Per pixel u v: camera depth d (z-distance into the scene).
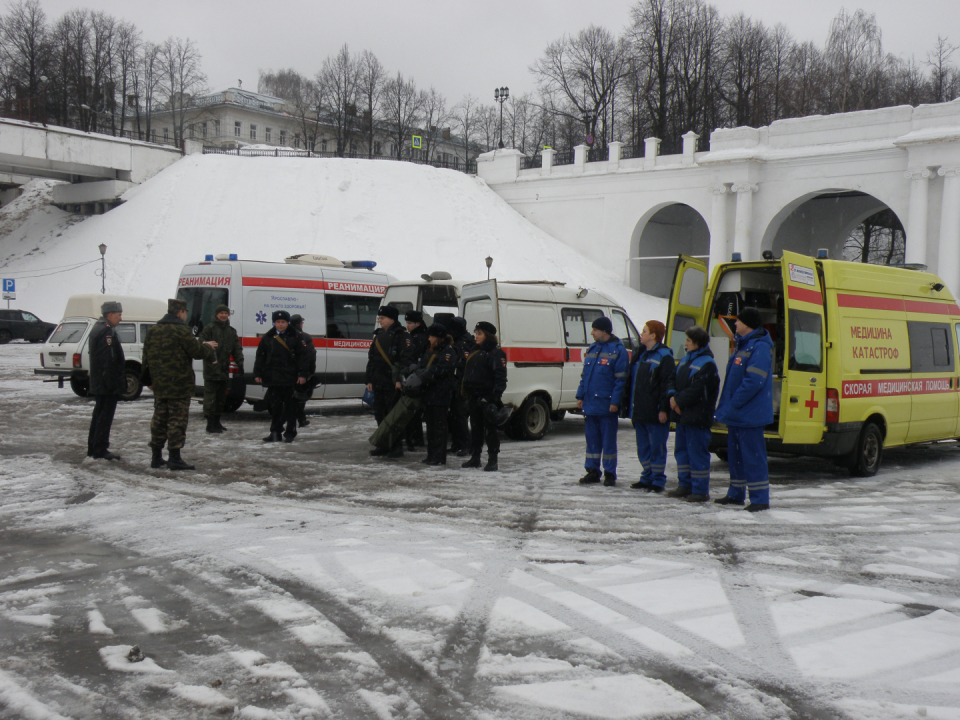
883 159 39.31
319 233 44.59
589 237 51.25
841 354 9.38
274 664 3.93
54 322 39.66
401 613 4.62
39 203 55.09
